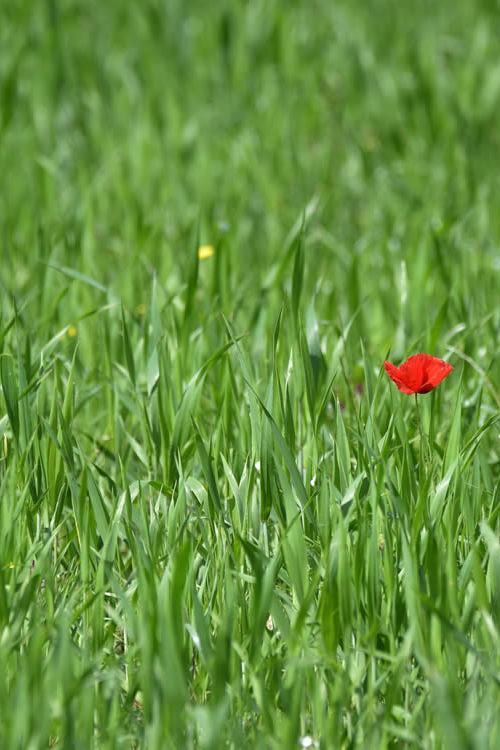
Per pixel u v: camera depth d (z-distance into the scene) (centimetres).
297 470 418
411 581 357
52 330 659
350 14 1534
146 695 335
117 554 437
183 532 439
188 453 483
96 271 791
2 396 527
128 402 539
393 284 790
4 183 1049
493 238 887
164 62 1384
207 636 366
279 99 1290
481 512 445
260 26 1423
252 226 954
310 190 1047
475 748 303
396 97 1229
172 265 795
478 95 1252
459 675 368
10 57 1341
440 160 1104
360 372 600
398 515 402
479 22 1479
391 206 979
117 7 1557
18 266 820
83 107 1281
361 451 439
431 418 475
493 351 634
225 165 1112
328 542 404
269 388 456
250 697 359
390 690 339
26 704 316
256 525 445
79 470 512
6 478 434
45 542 426
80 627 401
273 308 710
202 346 586
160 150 1115
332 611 362
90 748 333
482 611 355
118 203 988
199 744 352
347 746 341
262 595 359
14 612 375
